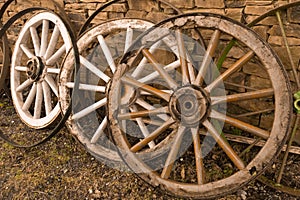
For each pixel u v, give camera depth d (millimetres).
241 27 1320
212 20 1352
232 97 1373
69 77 1800
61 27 1801
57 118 1883
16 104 2061
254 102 1710
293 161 1644
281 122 1298
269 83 1636
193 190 1384
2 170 1732
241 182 1352
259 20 1479
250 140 1711
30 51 2025
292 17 1488
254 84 1682
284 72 1276
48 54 1911
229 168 1648
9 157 1819
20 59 2082
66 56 1781
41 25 2084
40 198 1559
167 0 1714
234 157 1381
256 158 1339
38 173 1695
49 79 1908
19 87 2053
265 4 1517
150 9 1774
